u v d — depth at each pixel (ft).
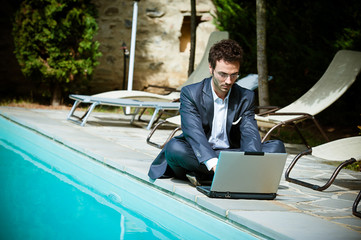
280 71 29.12
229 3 32.22
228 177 9.45
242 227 8.39
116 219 9.41
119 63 34.22
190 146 10.39
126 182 12.45
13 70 33.12
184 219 9.85
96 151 14.64
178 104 22.17
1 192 10.84
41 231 8.12
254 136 10.03
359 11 26.30
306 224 8.21
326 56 26.99
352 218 9.14
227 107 10.19
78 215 9.46
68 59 28.12
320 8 27.37
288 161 16.79
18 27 27.94
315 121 18.24
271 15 30.07
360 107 25.85
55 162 15.51
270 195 10.12
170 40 34.53
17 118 21.58
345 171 15.46
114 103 20.85
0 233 7.81
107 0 33.83
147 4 34.09
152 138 19.48
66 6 27.37
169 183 10.59
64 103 32.01
